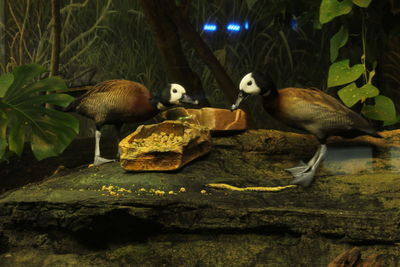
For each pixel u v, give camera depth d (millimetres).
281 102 1649
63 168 2092
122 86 1793
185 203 1563
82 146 2236
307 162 1761
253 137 1912
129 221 1570
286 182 1669
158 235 1586
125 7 2348
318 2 2092
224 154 1840
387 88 2236
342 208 1542
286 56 2207
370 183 1623
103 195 1594
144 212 1551
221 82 2174
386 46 2236
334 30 2197
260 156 1830
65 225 1575
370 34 2141
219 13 2268
